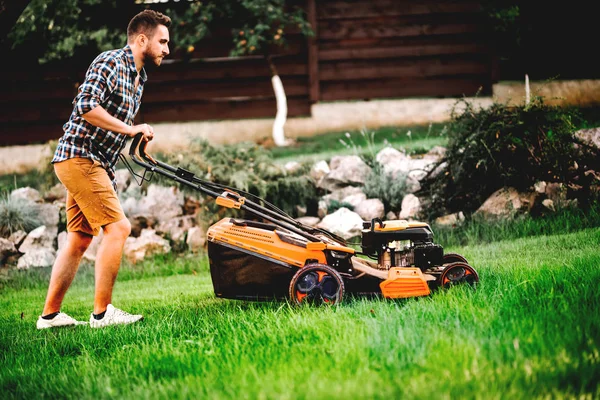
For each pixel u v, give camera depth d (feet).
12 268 25.20
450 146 25.30
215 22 40.52
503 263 18.06
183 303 17.69
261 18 39.17
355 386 9.73
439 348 11.03
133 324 15.37
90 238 16.29
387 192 26.71
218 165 26.48
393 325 12.47
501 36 47.73
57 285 15.99
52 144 29.84
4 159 40.09
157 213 26.94
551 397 9.18
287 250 15.52
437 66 41.14
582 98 41.27
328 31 40.93
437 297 14.67
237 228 15.76
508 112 24.66
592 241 19.62
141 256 25.29
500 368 10.16
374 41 41.04
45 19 37.09
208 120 41.27
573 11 46.65
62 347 14.08
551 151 23.79
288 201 26.78
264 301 15.85
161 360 12.14
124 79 15.58
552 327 11.64
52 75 40.42
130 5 39.93
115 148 15.87
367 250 16.19
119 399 10.55
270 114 41.14
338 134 39.75
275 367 11.08
